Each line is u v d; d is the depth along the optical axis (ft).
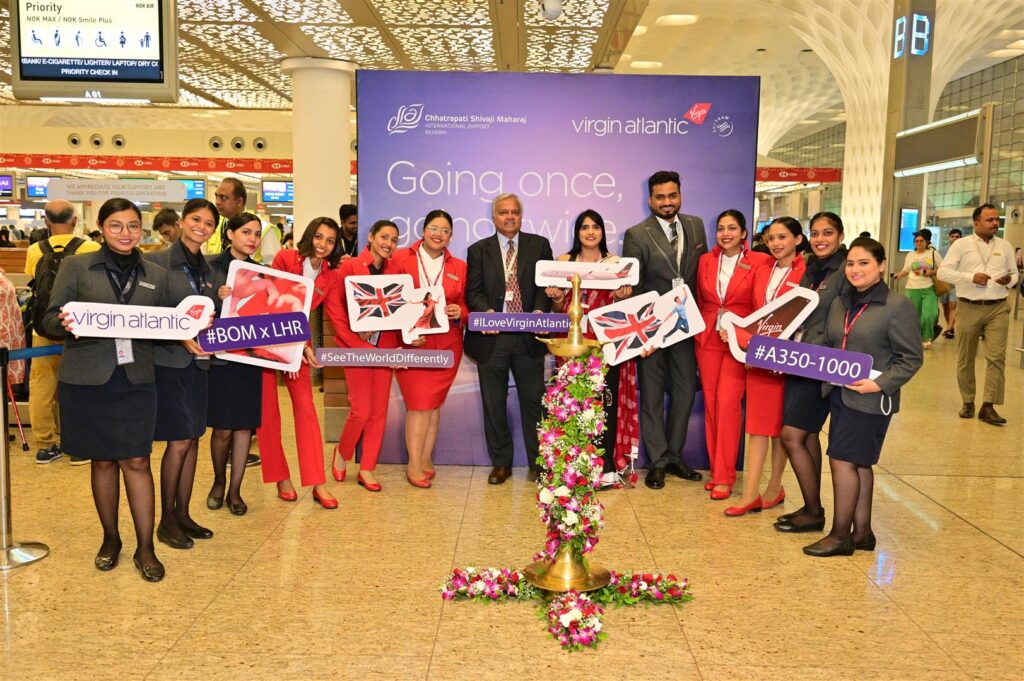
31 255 19.71
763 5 53.57
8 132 59.67
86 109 71.41
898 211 40.63
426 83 17.97
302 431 15.26
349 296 15.52
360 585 11.62
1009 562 12.97
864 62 58.70
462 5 29.17
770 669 9.36
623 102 17.94
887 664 9.53
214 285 13.41
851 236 64.03
